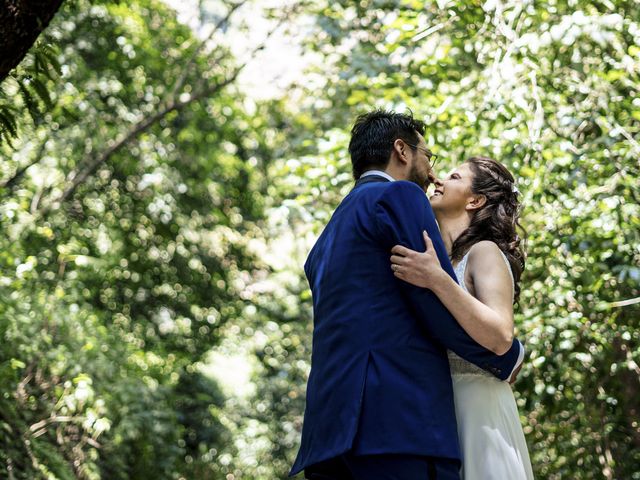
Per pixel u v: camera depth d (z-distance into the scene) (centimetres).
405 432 204
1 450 582
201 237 1080
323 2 838
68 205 933
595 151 474
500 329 214
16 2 282
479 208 256
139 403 716
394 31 581
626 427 518
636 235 448
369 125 242
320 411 213
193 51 1047
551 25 488
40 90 339
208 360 1101
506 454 228
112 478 701
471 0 493
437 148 497
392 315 214
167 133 1038
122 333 887
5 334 602
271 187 1088
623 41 497
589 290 456
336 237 225
